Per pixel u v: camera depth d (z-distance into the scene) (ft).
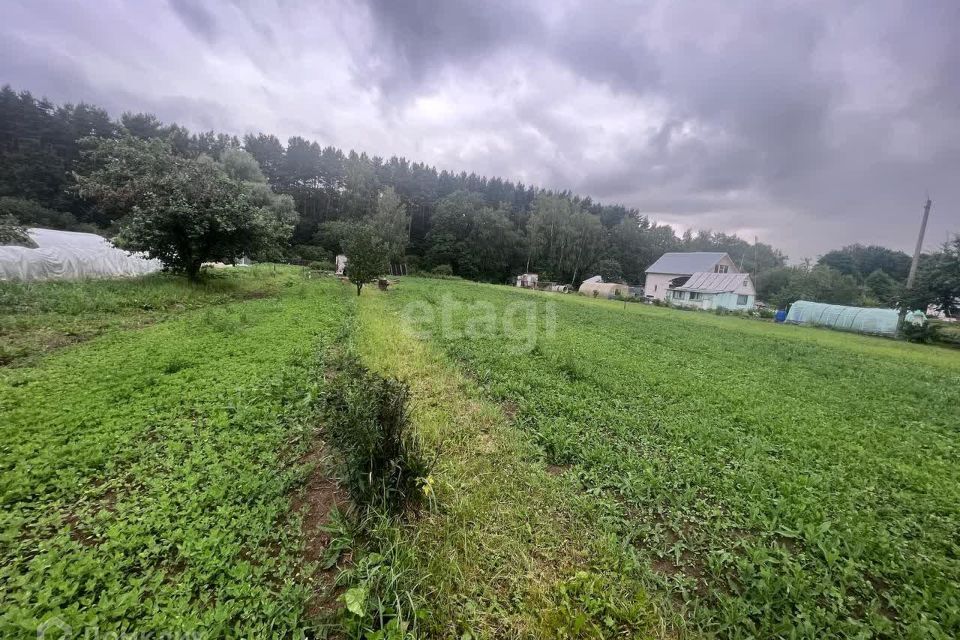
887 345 60.49
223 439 13.20
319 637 7.01
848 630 8.03
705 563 9.82
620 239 209.56
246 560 8.55
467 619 7.59
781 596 8.71
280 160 179.93
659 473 13.51
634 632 7.69
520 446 14.51
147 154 49.29
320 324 33.19
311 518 10.11
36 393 15.55
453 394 19.43
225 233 47.65
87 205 123.54
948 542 10.82
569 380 23.59
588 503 11.52
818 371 32.91
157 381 17.71
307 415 15.67
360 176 174.70
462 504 10.41
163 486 10.54
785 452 16.24
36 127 137.49
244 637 6.85
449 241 175.01
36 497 10.01
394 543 8.59
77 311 29.89
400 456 10.30
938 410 23.93
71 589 7.22
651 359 31.55
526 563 8.97
